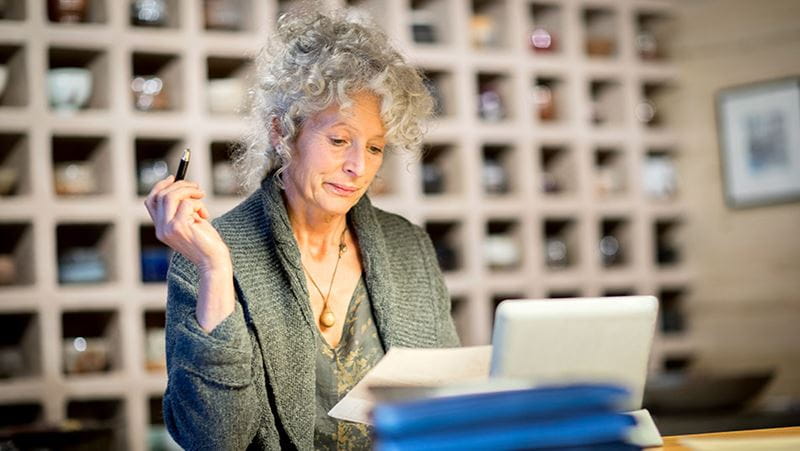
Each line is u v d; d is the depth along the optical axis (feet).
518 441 3.98
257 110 6.48
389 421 3.94
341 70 6.03
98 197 13.51
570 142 16.62
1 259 13.25
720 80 17.39
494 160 16.69
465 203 15.58
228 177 14.07
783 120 16.81
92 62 13.96
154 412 14.24
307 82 6.04
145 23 13.89
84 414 13.97
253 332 6.14
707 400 13.94
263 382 6.12
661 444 5.20
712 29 17.46
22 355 13.66
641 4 17.35
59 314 13.21
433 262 7.06
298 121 6.23
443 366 5.27
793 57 16.80
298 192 6.41
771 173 16.92
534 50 16.58
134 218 13.57
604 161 17.58
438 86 15.93
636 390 5.09
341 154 6.16
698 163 17.57
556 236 17.08
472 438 3.95
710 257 17.47
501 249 15.92
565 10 16.72
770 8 16.97
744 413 14.10
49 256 13.20
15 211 13.08
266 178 6.53
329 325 6.46
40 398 13.01
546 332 4.75
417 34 15.55
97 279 13.52
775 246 16.90
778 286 16.87
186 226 5.69
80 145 14.08
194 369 5.64
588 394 4.09
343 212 6.27
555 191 16.66
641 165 17.24
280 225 6.31
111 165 13.56
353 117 6.09
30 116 13.17
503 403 4.00
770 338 16.93
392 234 6.97
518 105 16.19
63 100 13.42
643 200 17.16
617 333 4.90
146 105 13.88
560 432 4.03
